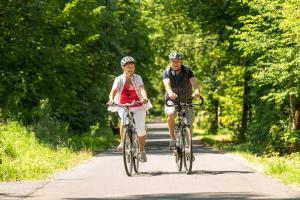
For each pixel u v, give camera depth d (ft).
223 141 220.84
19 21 174.50
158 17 228.22
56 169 87.66
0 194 59.77
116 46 231.30
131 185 65.26
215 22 187.93
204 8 187.01
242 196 55.67
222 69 245.65
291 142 134.21
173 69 77.30
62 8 199.31
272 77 123.95
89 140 168.55
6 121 139.54
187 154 76.02
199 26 201.67
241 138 207.72
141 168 87.04
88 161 104.94
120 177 73.77
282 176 70.49
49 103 170.30
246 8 164.04
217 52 229.45
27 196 58.34
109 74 232.73
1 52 175.11
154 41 254.68
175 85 77.51
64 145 133.18
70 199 55.93
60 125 161.99
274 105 138.00
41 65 181.27
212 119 305.73
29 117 151.94
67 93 192.44
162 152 143.74
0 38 170.40
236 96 238.68
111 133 247.91
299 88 122.72
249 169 82.48
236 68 232.53
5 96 166.20
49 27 183.42
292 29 111.34
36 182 69.62
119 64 234.58
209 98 299.17
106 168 88.33
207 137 251.80
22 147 112.98
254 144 145.48
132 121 76.54
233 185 63.87
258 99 145.79
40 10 175.22
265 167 84.02
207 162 97.50
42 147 119.03
